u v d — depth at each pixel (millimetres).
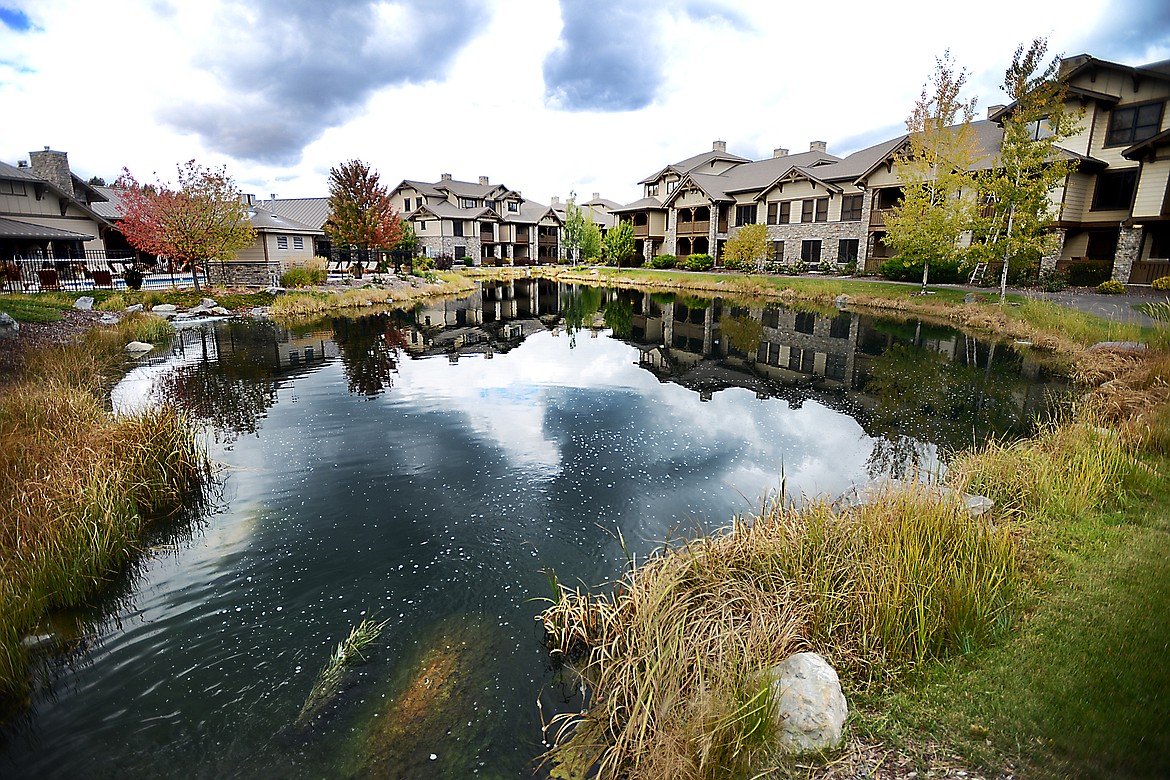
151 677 4145
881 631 3828
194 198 24797
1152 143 20719
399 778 3375
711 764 2973
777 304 26875
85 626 4660
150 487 6559
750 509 6371
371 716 3803
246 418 9773
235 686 4062
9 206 25344
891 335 17969
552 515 6418
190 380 12352
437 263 47031
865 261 34125
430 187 57188
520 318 23172
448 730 3686
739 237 38156
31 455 6445
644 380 12656
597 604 4527
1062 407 9805
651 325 21078
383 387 11945
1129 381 9328
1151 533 4562
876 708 3359
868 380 12383
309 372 13266
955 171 22828
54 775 3424
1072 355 13445
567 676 4113
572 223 58250
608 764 3326
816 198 37281
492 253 60062
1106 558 4383
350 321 21828
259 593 5070
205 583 5215
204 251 25266
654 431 9148
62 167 28609
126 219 24875
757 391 11609
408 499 6809
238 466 7727
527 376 13023
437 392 11562
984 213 23969
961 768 2877
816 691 3266
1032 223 19047
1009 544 4559
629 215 53312
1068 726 2809
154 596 5031
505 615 4762
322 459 7996
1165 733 2506
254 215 35375
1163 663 2916
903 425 9344
